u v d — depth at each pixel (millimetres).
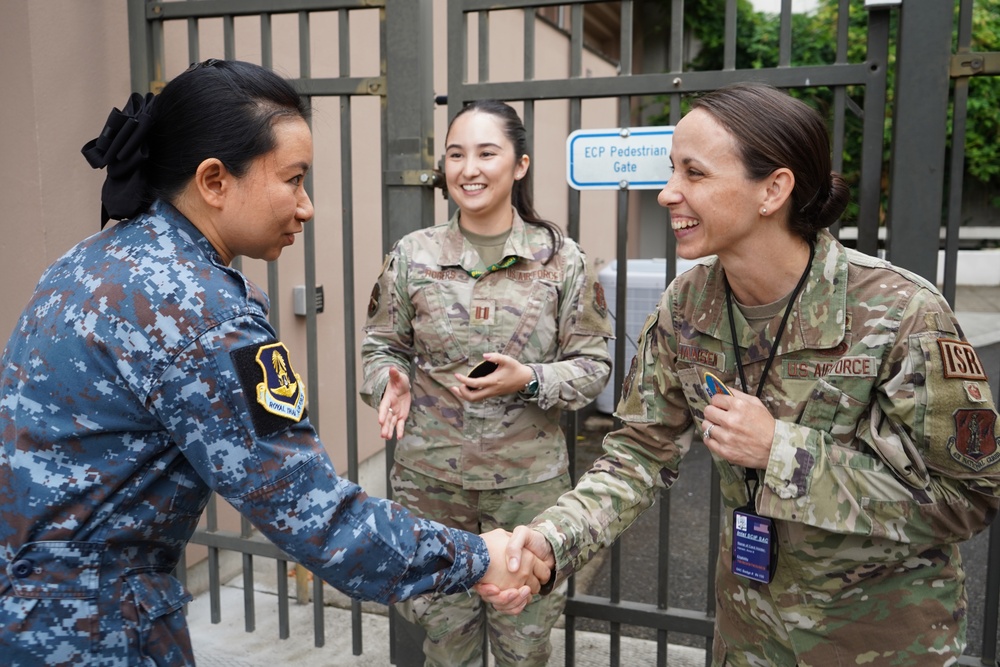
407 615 2100
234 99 1146
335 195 3764
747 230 1277
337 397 3842
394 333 2133
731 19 1999
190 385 1074
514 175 2070
